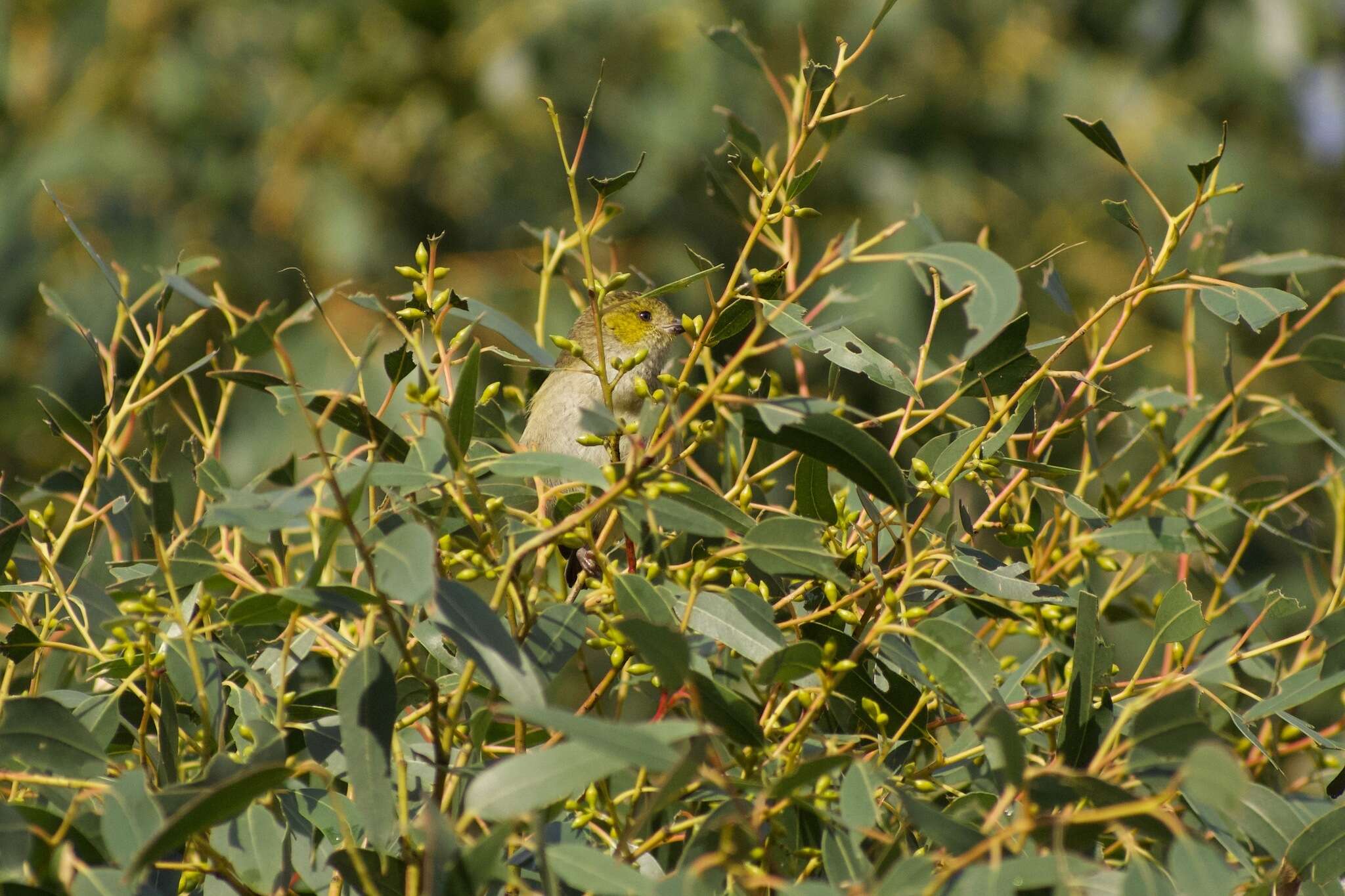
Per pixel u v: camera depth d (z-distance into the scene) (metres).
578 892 3.77
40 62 14.30
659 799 3.31
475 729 3.80
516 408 6.07
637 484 3.68
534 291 13.49
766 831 4.28
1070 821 3.06
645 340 7.49
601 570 4.17
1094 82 15.81
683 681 3.61
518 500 4.50
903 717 4.29
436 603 3.57
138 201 13.76
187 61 14.39
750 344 3.67
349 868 3.52
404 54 14.88
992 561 4.33
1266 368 5.26
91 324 12.96
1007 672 4.73
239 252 13.76
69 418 4.95
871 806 3.48
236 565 4.25
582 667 4.46
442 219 14.80
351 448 6.11
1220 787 2.88
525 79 14.64
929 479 4.25
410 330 4.50
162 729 4.01
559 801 3.89
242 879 3.56
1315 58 16.42
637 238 14.14
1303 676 4.54
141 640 4.16
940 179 14.91
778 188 4.36
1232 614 5.45
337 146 14.52
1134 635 10.62
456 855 3.12
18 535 4.57
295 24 15.01
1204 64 16.58
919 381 4.80
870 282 13.52
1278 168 16.36
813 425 4.00
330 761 3.96
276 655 4.48
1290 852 3.84
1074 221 15.16
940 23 15.51
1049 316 14.56
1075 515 4.83
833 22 14.82
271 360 12.30
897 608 3.97
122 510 4.56
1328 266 4.91
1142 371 13.97
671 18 14.53
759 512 5.17
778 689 4.20
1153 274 4.42
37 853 3.41
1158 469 5.48
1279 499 5.62
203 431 5.26
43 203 13.48
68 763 3.71
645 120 14.32
